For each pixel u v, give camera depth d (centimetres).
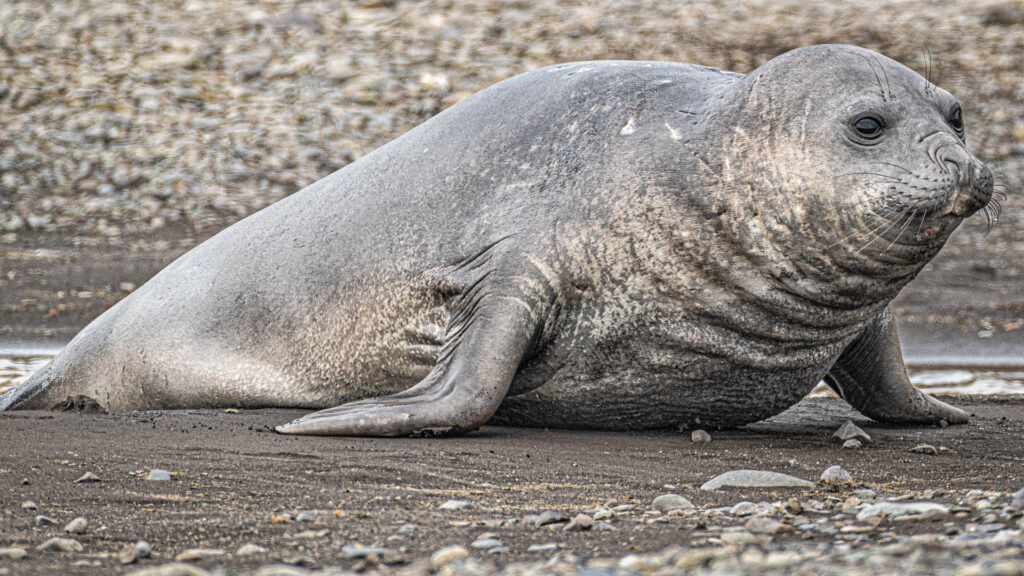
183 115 6825
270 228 2552
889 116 2025
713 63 7512
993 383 3531
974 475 1869
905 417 2566
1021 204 6400
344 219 2422
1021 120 7169
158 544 1363
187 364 2512
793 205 2062
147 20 7962
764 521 1390
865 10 8681
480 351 2134
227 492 1645
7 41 7488
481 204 2256
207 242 2706
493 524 1464
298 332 2433
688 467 1931
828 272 2097
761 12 8538
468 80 7294
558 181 2208
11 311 4331
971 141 6944
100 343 2667
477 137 2322
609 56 7600
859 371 2555
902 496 1586
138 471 1753
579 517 1438
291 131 6681
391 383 2375
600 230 2162
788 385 2320
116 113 6775
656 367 2228
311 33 7894
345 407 2152
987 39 8188
